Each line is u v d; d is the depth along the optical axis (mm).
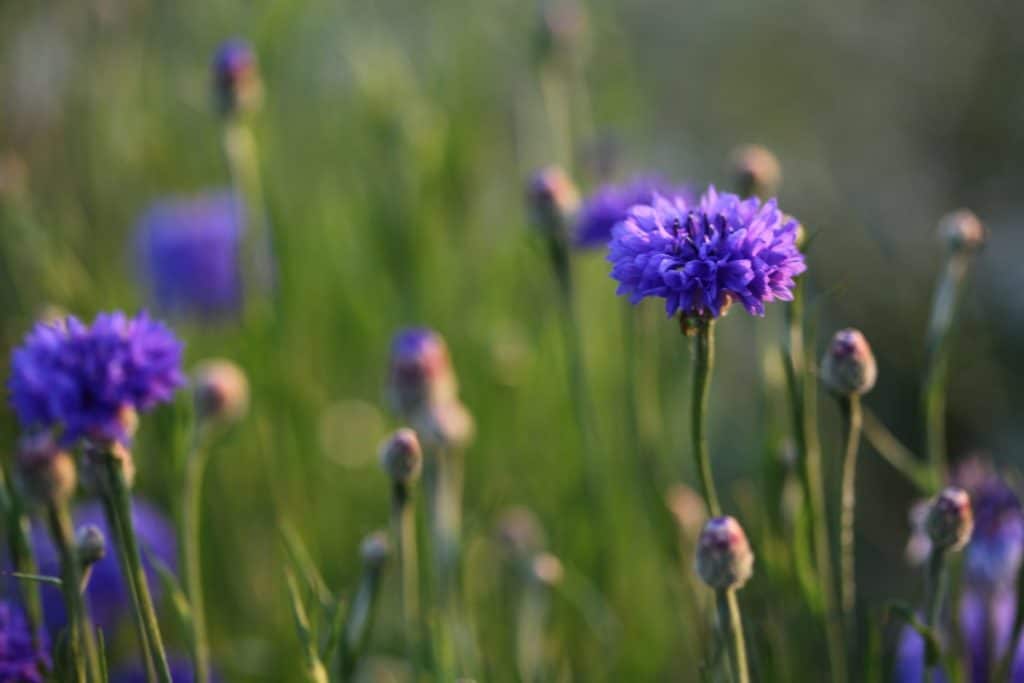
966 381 1329
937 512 832
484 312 1110
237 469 1074
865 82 1746
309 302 1146
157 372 813
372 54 1128
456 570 928
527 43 1279
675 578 967
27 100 1235
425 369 924
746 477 1307
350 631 874
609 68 1293
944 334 906
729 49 1808
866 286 1499
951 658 862
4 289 1090
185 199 1177
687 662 1065
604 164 1104
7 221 1041
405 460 862
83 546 828
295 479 1054
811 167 1684
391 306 1126
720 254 801
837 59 1765
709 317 803
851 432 849
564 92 1248
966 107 1672
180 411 909
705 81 1787
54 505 829
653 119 1712
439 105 1172
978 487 909
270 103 1114
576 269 1091
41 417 813
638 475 973
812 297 1485
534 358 1088
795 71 1766
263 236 1059
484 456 1080
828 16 1781
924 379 910
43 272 1047
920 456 1355
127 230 1193
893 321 1464
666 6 1836
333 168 1193
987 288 1518
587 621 1008
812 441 866
